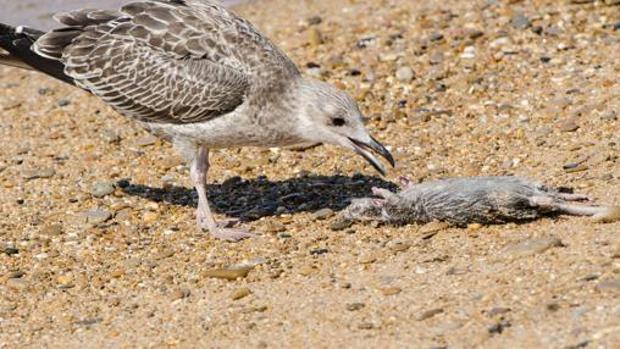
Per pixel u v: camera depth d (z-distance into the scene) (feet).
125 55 45.42
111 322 38.19
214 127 44.50
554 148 48.19
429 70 57.62
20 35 46.57
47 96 60.23
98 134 55.21
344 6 67.56
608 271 36.09
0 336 37.78
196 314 37.99
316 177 49.19
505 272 37.42
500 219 41.83
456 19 63.05
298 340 34.96
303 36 63.93
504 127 50.98
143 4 46.50
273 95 43.78
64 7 68.39
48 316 39.04
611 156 46.32
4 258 43.39
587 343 31.89
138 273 41.78
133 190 49.29
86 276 41.81
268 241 43.37
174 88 44.60
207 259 42.47
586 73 55.01
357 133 43.34
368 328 34.99
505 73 56.24
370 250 41.39
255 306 37.91
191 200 48.24
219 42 44.37
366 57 59.98
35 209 47.78
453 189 42.06
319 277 39.65
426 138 51.08
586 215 41.14
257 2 70.33
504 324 33.73
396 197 42.98
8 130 56.08
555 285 35.83
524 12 62.59
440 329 34.06
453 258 39.45
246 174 50.11
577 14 61.62
